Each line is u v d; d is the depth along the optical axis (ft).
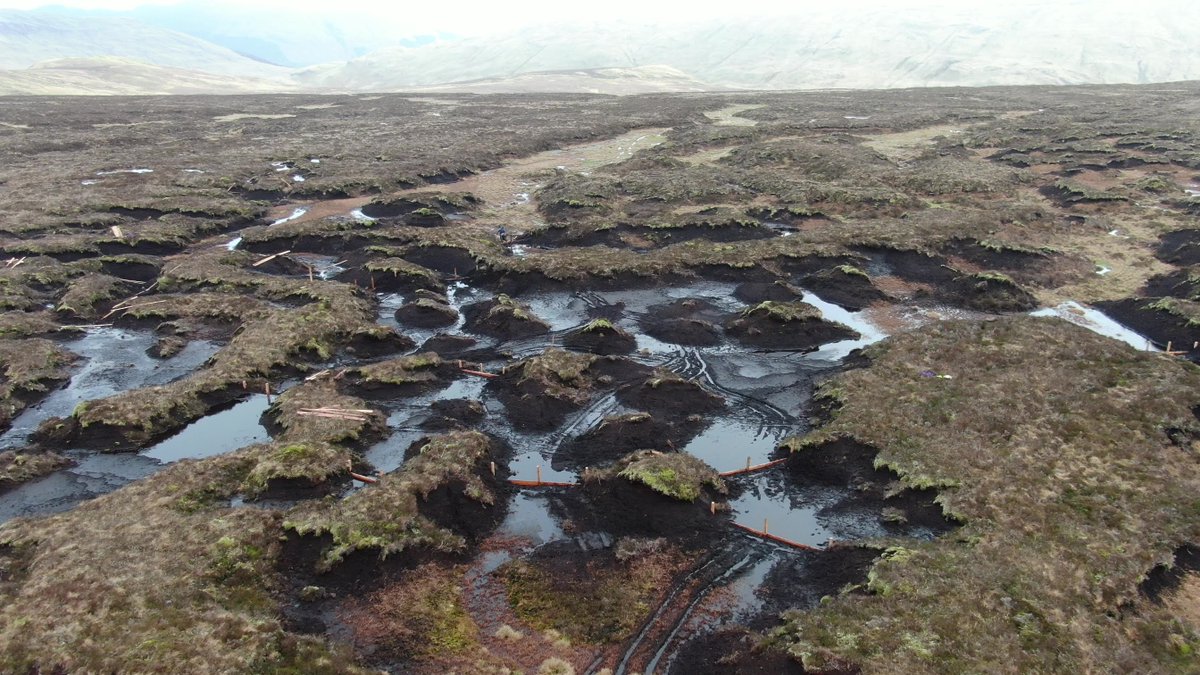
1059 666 49.08
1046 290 124.67
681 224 155.33
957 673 48.26
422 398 92.22
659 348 106.93
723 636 55.21
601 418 87.56
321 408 85.51
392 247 145.89
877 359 96.84
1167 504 64.85
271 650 51.13
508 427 85.92
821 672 49.42
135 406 84.64
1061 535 61.26
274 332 104.63
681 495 69.87
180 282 127.75
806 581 60.95
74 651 49.65
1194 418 78.28
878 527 67.15
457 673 51.88
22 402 90.12
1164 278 123.85
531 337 110.52
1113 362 90.99
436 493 70.08
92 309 117.50
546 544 66.49
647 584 61.00
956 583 56.29
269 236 152.46
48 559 58.75
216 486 70.64
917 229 144.97
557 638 55.67
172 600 54.85
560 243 154.51
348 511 65.46
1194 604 55.47
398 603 58.18
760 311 112.88
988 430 77.20
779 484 75.41
